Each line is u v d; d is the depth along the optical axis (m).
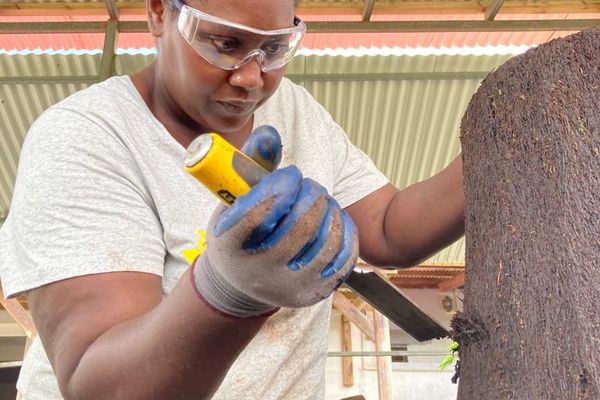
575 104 0.99
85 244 1.02
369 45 5.31
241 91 1.12
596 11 5.05
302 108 1.48
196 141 0.71
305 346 1.32
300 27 1.17
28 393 1.25
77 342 0.91
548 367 0.88
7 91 5.50
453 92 5.68
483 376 0.98
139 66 5.42
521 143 1.01
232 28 1.04
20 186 1.12
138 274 1.04
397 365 10.00
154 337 0.78
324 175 1.41
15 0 4.86
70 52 5.28
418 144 6.14
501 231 1.00
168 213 1.20
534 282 0.93
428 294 10.63
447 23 4.96
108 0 4.71
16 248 1.08
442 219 1.30
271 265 0.65
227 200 0.72
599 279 0.88
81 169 1.10
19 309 5.26
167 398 0.82
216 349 0.78
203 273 0.74
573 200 0.93
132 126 1.23
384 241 1.42
